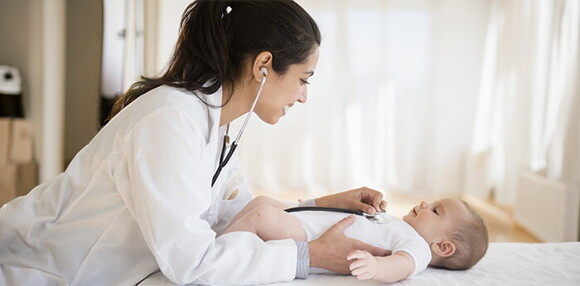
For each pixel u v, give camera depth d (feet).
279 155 18.16
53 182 3.43
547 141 11.21
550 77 11.07
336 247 3.59
